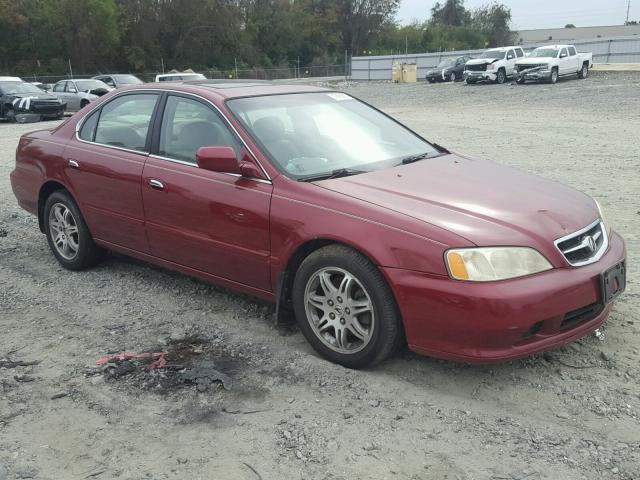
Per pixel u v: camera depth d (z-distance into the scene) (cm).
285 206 387
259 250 404
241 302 484
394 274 340
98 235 530
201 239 438
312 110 478
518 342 329
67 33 5988
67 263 563
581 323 353
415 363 383
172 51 7031
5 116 2222
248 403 346
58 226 568
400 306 342
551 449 299
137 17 6625
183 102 469
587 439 306
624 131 1460
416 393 351
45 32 5934
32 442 317
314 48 8756
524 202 373
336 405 341
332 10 8912
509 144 1303
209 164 404
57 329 446
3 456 305
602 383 355
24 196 594
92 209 521
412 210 354
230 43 7456
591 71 3847
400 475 284
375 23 9338
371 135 477
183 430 323
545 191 402
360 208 362
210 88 474
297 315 395
